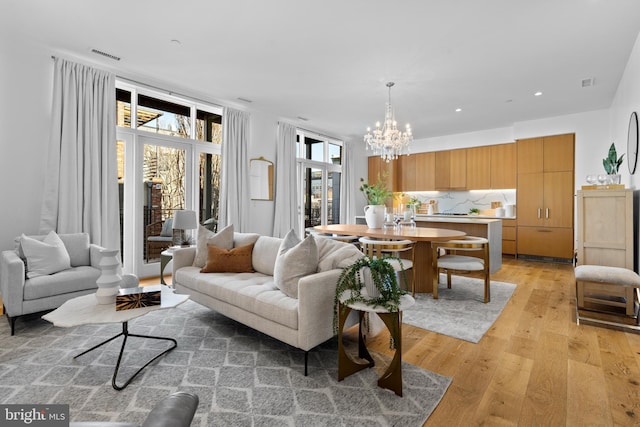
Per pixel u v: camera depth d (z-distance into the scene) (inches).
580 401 66.9
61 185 136.6
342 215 306.5
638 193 132.3
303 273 86.8
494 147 262.5
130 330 103.4
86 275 112.7
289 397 67.9
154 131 176.9
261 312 85.0
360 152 330.6
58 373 76.9
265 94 188.4
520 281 172.2
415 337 99.8
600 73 154.9
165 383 73.0
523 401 67.0
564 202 225.6
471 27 115.4
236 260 117.3
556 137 229.0
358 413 62.7
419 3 102.1
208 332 102.3
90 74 145.5
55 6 106.3
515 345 94.1
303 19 112.1
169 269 182.4
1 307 118.6
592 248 133.3
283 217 238.1
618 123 178.5
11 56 128.3
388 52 135.3
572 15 107.3
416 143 305.7
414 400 66.9
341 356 74.4
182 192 188.7
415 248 152.6
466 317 117.0
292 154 247.1
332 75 159.9
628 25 113.0
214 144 203.0
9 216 129.0
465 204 286.8
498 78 161.2
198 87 178.1
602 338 98.7
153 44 130.8
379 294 72.6
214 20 113.6
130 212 167.0
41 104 135.3
